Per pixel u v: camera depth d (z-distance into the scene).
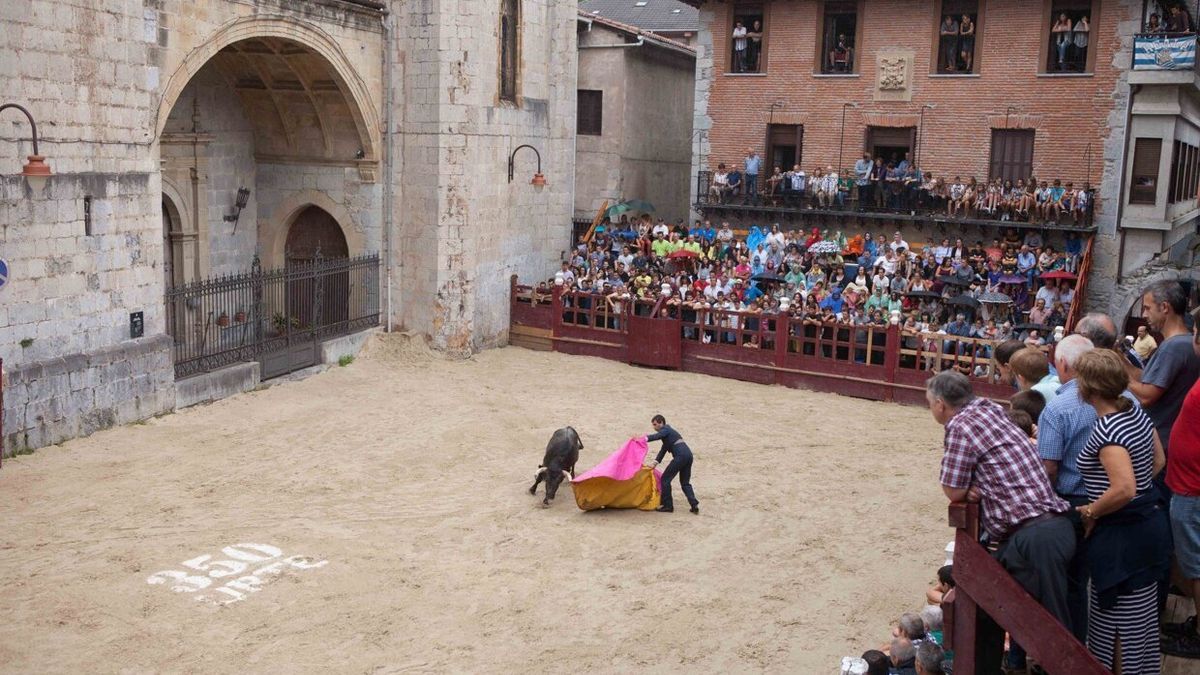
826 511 17.56
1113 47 28.09
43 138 17.89
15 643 11.84
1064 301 26.66
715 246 31.56
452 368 27.39
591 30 36.41
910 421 23.70
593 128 36.97
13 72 17.23
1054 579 6.88
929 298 27.55
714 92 34.12
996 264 27.70
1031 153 29.72
